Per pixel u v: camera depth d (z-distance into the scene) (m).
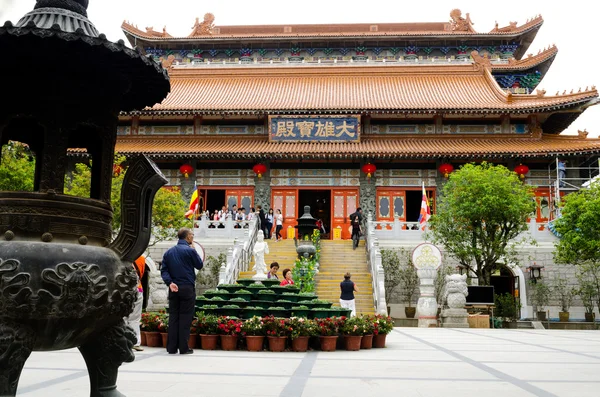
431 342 16.62
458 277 28.38
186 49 62.50
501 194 31.44
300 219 32.47
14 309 4.21
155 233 32.53
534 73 56.59
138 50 4.90
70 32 4.51
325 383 7.95
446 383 8.10
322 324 13.12
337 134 46.25
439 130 48.00
